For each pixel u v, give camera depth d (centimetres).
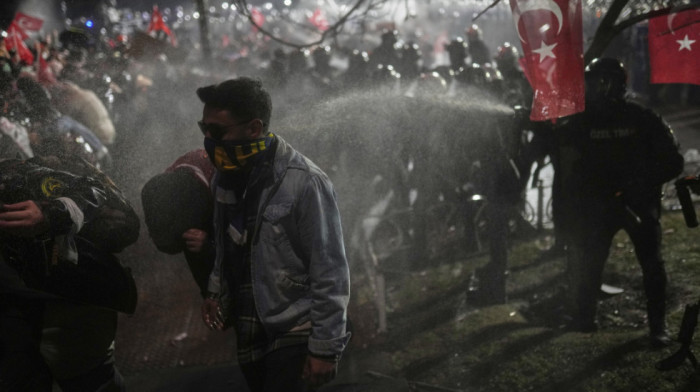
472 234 594
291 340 239
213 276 259
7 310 260
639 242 398
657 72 344
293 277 237
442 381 392
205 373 425
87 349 276
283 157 235
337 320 234
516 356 402
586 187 404
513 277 538
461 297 509
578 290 425
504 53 596
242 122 227
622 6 395
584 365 380
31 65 793
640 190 392
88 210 247
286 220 232
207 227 262
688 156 785
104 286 267
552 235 618
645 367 364
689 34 334
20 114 456
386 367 416
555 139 418
